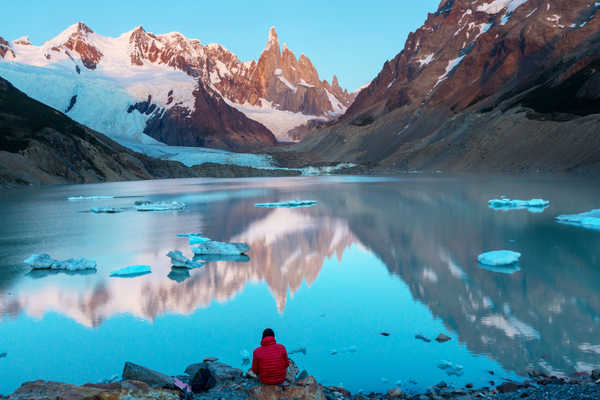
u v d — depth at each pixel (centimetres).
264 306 1342
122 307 1345
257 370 675
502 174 9562
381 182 8312
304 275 1698
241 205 4569
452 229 2641
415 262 1852
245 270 1791
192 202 5034
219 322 1208
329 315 1248
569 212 3284
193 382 738
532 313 1217
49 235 2770
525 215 3167
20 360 974
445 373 883
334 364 938
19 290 1539
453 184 6844
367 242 2312
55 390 619
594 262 1767
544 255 1909
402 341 1052
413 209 3688
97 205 4809
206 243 2141
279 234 2648
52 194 6588
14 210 4306
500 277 1587
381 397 775
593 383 766
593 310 1228
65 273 1786
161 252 2205
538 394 709
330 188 6912
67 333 1136
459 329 1118
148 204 4391
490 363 920
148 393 650
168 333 1129
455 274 1647
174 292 1499
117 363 954
